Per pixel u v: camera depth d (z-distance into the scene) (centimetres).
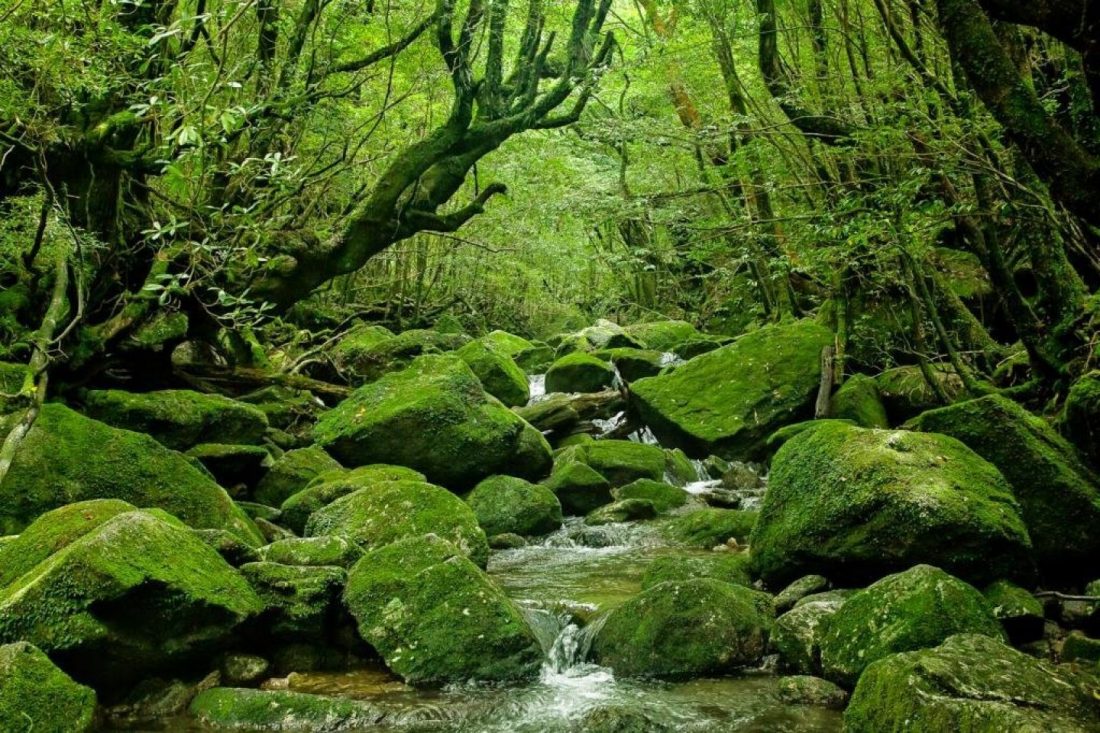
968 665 473
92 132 882
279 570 668
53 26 770
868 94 970
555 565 951
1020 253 1226
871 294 1452
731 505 1213
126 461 844
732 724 534
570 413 1552
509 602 671
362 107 1552
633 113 1410
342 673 639
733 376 1503
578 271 2855
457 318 2877
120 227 1006
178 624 589
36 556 622
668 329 2312
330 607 665
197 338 1299
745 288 2178
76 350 1014
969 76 414
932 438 735
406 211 1259
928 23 877
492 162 2169
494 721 553
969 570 649
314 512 920
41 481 800
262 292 1168
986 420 768
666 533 1068
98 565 561
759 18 1127
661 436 1521
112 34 776
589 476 1232
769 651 650
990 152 798
